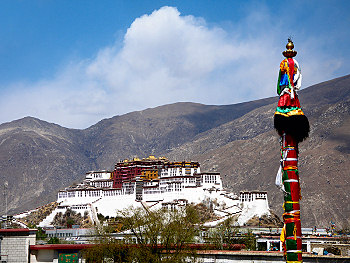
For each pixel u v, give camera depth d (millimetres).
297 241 51875
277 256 69188
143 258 83062
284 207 53219
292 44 55375
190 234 89062
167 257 81188
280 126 53625
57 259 81188
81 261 81562
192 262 78000
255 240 144000
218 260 75062
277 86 55562
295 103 54156
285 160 53219
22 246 79250
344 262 68875
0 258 78562
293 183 52719
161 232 88438
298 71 54812
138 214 95062
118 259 83188
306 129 53125
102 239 88625
